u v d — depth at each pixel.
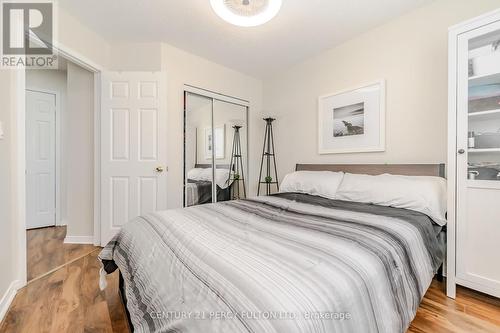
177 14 2.23
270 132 3.70
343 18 2.26
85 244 2.78
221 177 3.43
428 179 1.84
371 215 1.53
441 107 2.00
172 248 1.02
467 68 1.55
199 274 0.78
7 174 1.65
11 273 1.68
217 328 0.56
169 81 2.83
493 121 1.65
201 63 3.14
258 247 0.98
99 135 2.73
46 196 3.56
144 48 2.75
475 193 1.53
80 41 2.36
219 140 3.41
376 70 2.42
